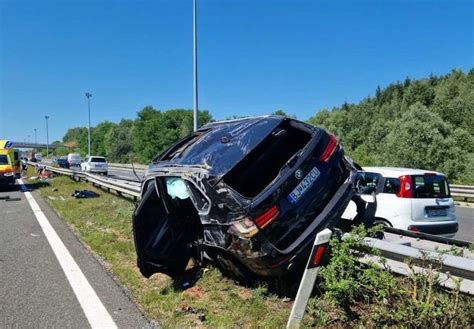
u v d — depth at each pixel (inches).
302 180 172.4
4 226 402.3
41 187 884.0
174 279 217.5
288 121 193.5
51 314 180.4
